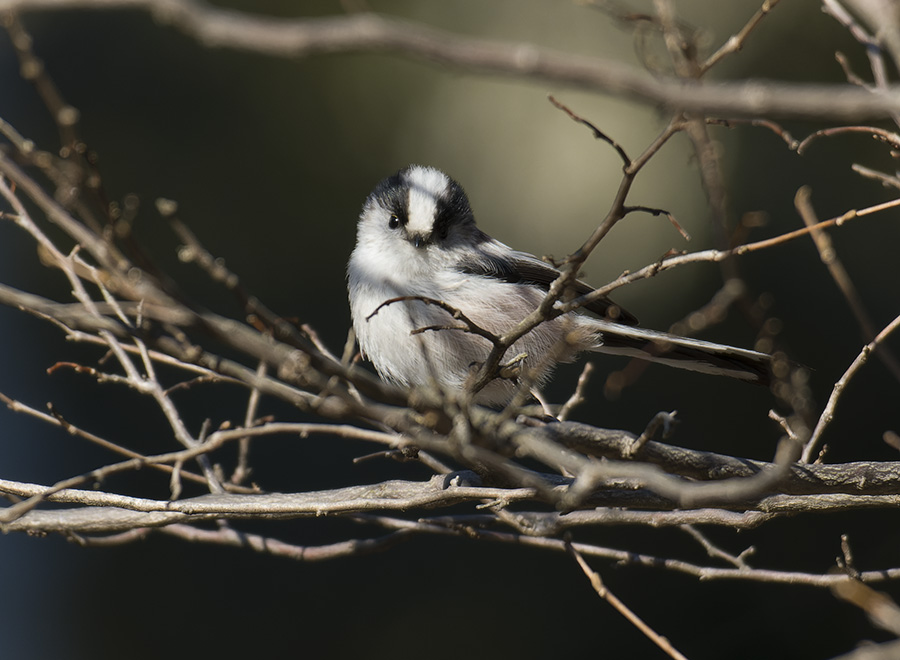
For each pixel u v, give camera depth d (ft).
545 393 42.22
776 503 17.25
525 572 39.96
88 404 42.86
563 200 42.86
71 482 15.35
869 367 40.37
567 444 16.43
